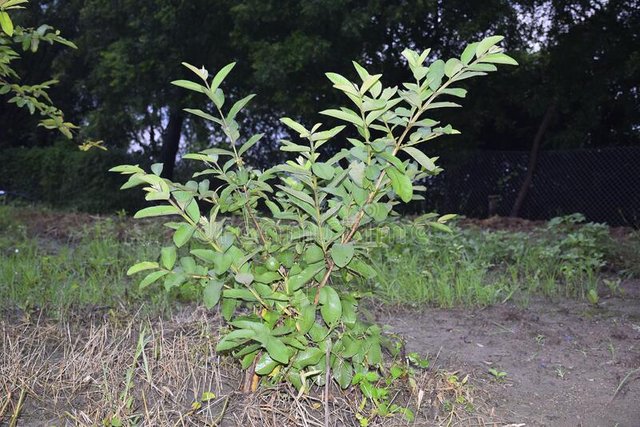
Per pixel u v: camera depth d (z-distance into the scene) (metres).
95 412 3.14
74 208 16.03
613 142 16.72
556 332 4.67
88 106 22.03
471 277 5.78
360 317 4.85
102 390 3.30
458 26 14.28
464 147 15.51
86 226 8.66
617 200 13.60
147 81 15.06
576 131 15.65
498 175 14.97
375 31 13.95
